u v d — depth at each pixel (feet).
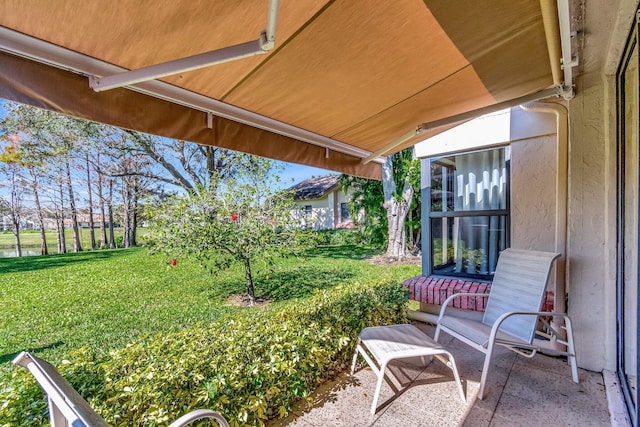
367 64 5.91
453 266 15.37
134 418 5.96
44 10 3.63
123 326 16.19
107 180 49.01
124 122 5.34
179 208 17.54
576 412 7.73
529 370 9.86
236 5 3.98
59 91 4.48
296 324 9.72
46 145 37.81
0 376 10.62
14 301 20.63
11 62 4.03
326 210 60.08
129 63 4.94
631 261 8.21
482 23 5.15
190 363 7.06
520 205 12.84
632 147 8.05
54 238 47.09
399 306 13.88
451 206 15.39
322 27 4.73
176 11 3.90
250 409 6.91
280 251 19.10
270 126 8.02
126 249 50.49
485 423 7.42
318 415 7.88
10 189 41.91
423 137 11.35
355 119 8.70
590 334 9.71
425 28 5.11
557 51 6.25
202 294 21.99
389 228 34.01
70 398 3.40
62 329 15.88
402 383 9.30
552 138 12.06
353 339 10.64
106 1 3.59
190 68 4.42
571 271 9.96
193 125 6.51
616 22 6.58
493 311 10.91
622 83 8.33
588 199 9.64
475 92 8.07
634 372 7.97
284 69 5.71
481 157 14.44
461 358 10.84
